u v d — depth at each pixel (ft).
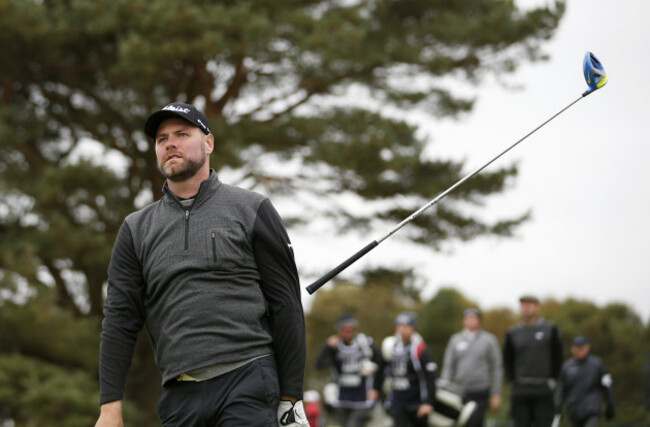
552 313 185.78
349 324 43.39
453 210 72.74
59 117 72.64
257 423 12.96
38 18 61.52
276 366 13.56
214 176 13.87
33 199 63.77
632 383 169.07
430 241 72.90
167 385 13.58
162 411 13.60
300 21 64.23
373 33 71.72
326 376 156.15
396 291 79.56
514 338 39.22
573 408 41.60
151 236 13.60
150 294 13.66
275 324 13.51
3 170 68.28
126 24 61.26
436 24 71.00
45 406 56.70
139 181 73.20
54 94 70.49
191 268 13.28
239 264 13.35
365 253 14.48
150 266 13.55
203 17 60.03
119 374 13.70
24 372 59.36
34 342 62.69
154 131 13.88
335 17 64.23
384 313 173.78
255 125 67.56
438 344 173.88
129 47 58.18
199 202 13.58
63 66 66.39
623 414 154.71
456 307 175.73
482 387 41.96
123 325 13.75
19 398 57.72
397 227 14.61
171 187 13.87
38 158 69.82
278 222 13.66
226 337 13.17
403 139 69.62
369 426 43.47
